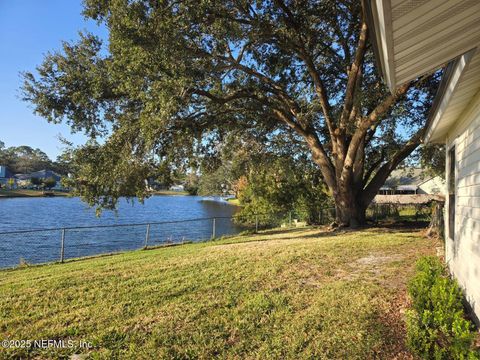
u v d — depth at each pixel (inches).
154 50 344.8
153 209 1849.2
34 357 144.1
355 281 240.8
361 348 147.3
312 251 349.4
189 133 476.7
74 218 1277.1
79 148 461.4
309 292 219.9
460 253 211.6
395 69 120.7
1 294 230.1
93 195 465.7
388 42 89.7
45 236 806.5
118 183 457.1
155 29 338.0
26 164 3777.1
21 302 211.8
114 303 206.4
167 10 346.6
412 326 146.2
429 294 163.3
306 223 767.1
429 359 135.3
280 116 582.2
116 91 431.2
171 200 2994.6
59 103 466.0
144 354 145.3
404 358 139.4
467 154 198.4
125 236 799.7
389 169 582.9
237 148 655.8
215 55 403.5
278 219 800.9
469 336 128.1
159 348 150.4
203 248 432.1
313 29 498.0
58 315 188.5
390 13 76.0
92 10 366.0
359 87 463.8
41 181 3265.3
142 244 679.1
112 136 447.8
